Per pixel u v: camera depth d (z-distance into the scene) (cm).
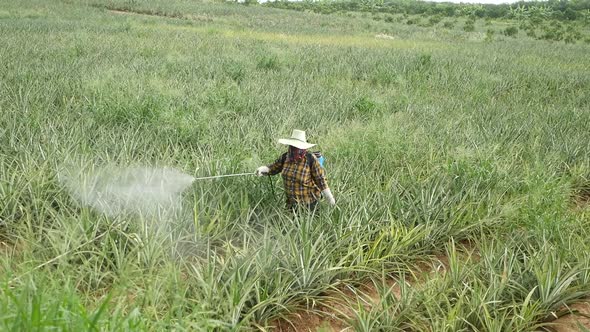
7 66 1284
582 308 464
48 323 276
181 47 2083
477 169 698
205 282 409
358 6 10294
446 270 464
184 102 1005
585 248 522
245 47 2305
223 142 759
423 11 9269
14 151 645
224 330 374
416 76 1658
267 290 426
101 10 4731
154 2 6016
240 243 519
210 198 570
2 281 350
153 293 374
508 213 588
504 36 5091
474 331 396
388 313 409
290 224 530
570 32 5741
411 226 561
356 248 489
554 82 1733
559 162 812
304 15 6750
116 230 477
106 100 912
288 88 1261
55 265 429
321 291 451
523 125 1027
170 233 466
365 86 1482
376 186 636
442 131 936
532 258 484
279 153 720
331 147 782
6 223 493
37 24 2770
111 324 297
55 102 985
